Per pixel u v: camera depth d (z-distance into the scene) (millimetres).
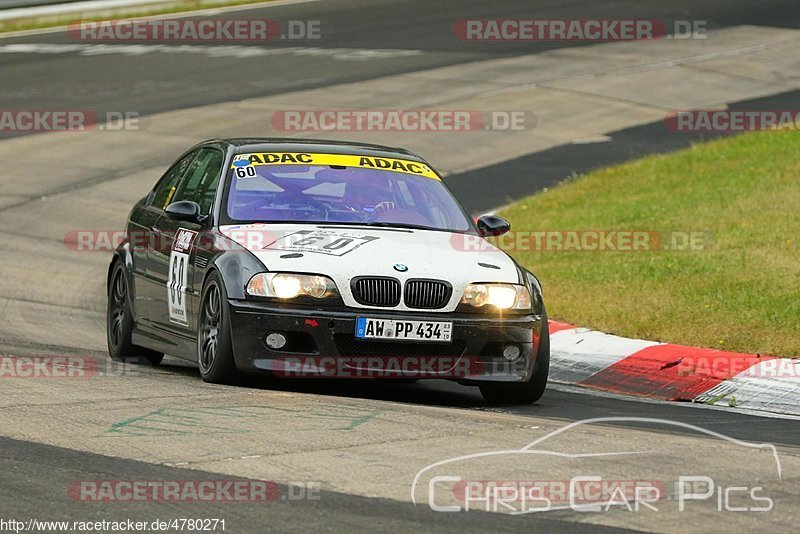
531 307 28234
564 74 93312
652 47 102938
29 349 34219
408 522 16688
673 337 35188
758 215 51094
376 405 25188
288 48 104688
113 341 34719
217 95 86875
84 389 26359
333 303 26781
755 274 41656
